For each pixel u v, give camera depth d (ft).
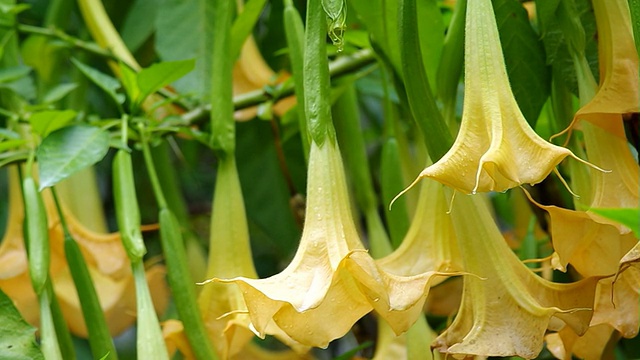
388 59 4.48
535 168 3.52
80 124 4.66
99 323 4.47
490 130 3.58
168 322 4.54
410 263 4.17
